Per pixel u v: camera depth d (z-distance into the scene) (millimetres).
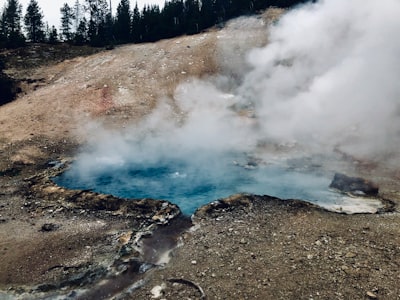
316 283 13648
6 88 43281
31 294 14195
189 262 15461
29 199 22641
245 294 13320
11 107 39844
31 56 52281
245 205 20188
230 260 15391
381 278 13625
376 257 14969
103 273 15164
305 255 15414
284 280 13938
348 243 16188
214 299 13148
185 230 18469
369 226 17719
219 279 14211
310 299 12891
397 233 16906
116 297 13633
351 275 13898
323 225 17953
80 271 15359
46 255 16656
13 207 21625
